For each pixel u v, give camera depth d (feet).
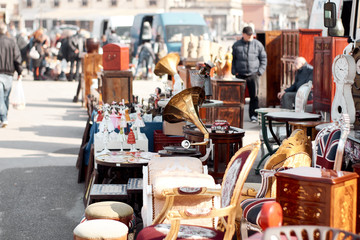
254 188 21.83
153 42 112.98
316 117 30.86
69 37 95.66
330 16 26.96
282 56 59.77
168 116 25.41
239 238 18.02
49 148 41.83
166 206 17.90
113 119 29.73
